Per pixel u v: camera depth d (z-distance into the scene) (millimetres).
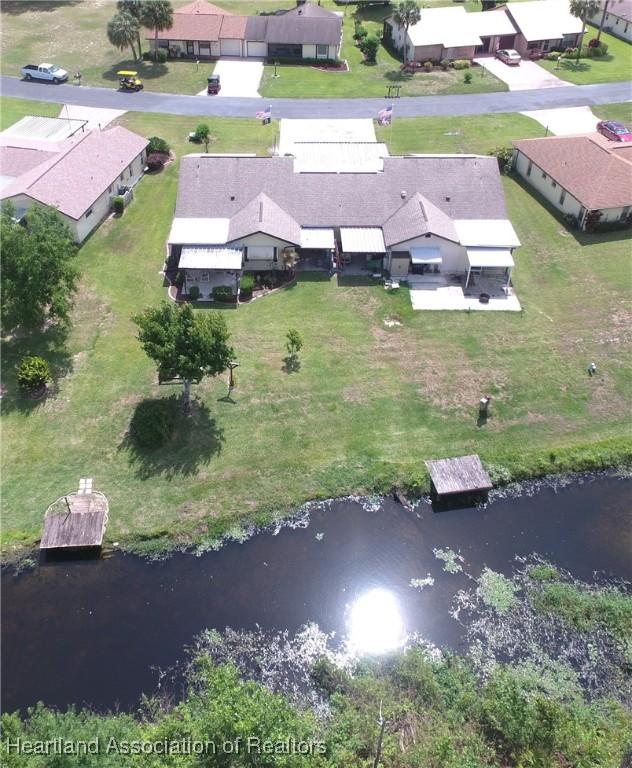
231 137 85438
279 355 53688
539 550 41094
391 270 62219
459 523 42594
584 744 30000
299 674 34844
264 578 39344
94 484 44125
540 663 35469
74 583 38875
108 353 53688
